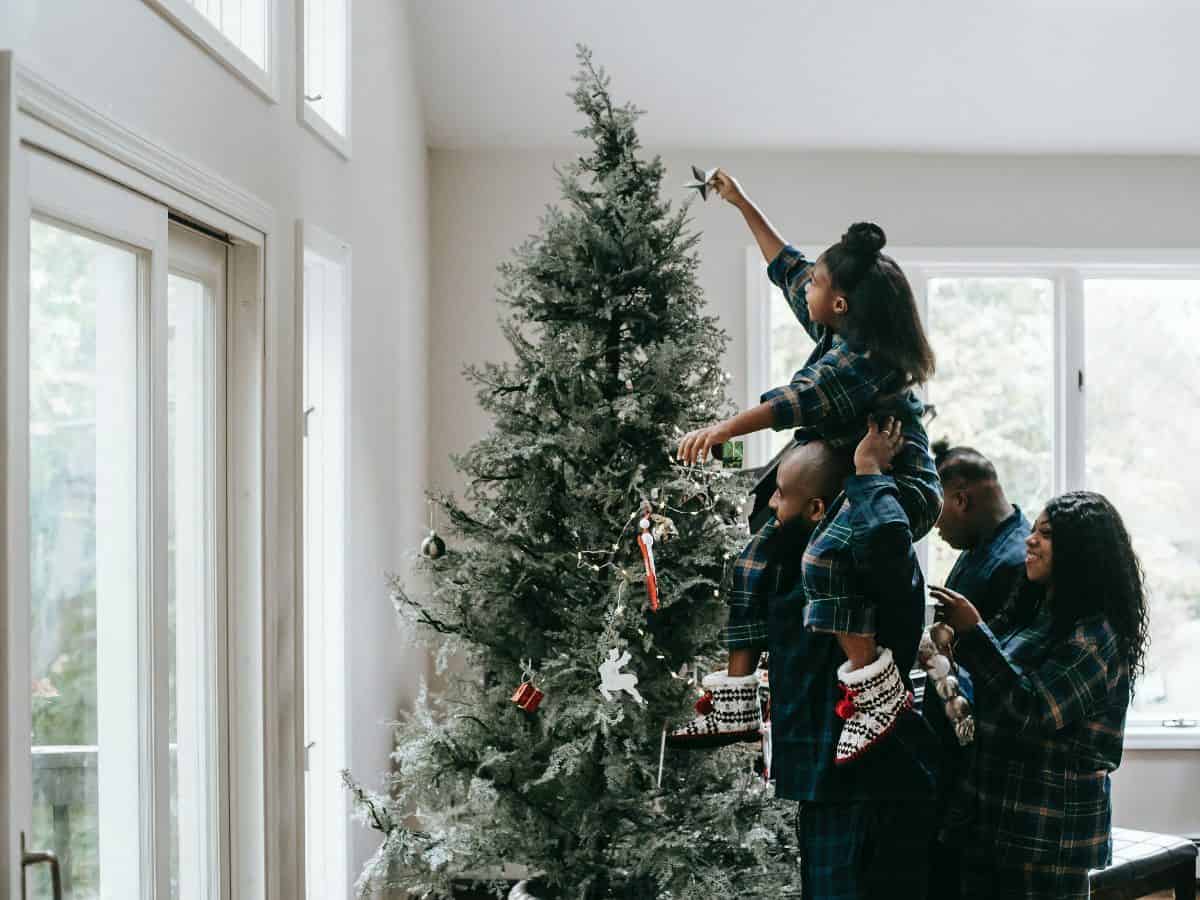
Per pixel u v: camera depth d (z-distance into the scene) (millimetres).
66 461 1684
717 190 2693
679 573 2803
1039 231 4785
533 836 2834
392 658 3854
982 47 4293
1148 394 4969
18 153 1461
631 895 2818
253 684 2447
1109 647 2586
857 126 4625
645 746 2824
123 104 1796
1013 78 4422
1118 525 2645
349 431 3201
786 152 4750
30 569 1574
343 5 3182
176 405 2201
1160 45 4281
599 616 2770
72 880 1701
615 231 2863
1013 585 2840
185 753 2234
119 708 1858
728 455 2943
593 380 2811
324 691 3160
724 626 2730
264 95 2477
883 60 4348
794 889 2670
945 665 2461
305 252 2867
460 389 4699
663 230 2932
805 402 1983
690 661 2805
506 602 2848
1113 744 2621
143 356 1929
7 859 1413
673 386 2818
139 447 1926
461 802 3008
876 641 1988
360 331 3379
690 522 2844
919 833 2066
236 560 2451
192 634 2285
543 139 4672
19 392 1487
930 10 4152
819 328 2301
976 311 4906
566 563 2834
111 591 1836
